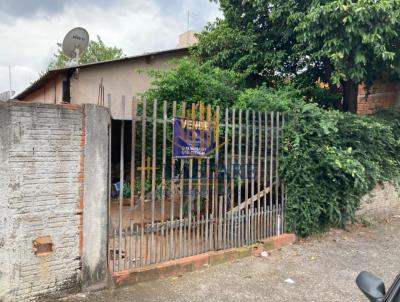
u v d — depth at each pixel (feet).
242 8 30.45
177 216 16.65
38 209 12.23
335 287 14.83
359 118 23.36
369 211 25.88
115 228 14.37
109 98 14.12
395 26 23.47
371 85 31.53
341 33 23.85
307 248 19.57
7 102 11.51
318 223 21.62
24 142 11.85
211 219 17.29
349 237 22.06
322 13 23.17
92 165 13.41
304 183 20.20
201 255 16.66
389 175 26.16
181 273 15.66
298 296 13.97
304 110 20.17
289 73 31.53
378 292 7.48
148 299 13.26
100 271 13.70
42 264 12.37
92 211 13.46
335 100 31.40
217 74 25.84
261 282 15.12
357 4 22.17
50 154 12.40
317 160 20.52
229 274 15.84
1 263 11.56
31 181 12.04
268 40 30.42
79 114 13.01
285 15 27.68
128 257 14.82
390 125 26.63
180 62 24.71
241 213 18.47
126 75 37.24
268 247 18.98
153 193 15.20
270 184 19.63
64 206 12.78
